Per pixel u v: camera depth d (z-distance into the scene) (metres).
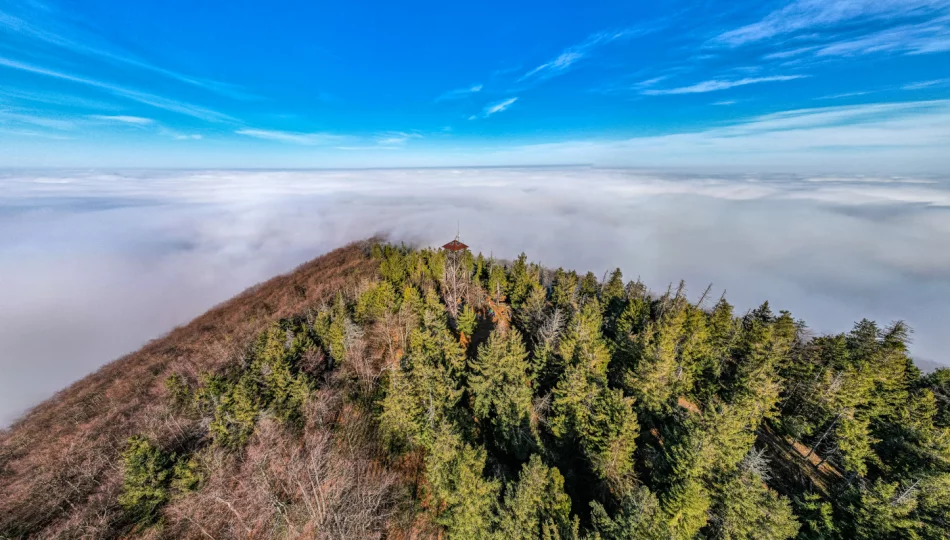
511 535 28.14
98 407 82.19
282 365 51.44
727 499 32.09
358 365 54.94
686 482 31.73
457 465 30.75
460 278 89.94
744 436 36.53
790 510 31.48
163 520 39.34
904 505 32.22
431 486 37.50
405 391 41.72
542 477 29.36
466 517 29.55
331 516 33.66
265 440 43.28
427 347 52.41
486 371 45.03
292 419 47.72
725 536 31.58
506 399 42.59
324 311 73.00
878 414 45.31
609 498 35.44
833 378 47.50
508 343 48.03
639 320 67.50
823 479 42.91
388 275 97.00
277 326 67.31
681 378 50.69
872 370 46.88
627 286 94.25
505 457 41.72
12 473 60.38
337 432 45.22
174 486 40.44
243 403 46.03
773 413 48.03
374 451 42.75
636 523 27.36
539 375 52.44
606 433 38.09
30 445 71.56
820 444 47.03
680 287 72.44
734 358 61.91
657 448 42.66
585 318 56.34
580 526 33.31
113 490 44.25
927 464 37.53
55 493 47.66
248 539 36.00
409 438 42.06
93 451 56.34
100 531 38.91
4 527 43.75
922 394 48.12
